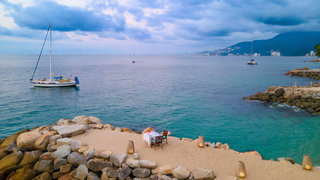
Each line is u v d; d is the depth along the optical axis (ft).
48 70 347.77
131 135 47.52
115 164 34.58
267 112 99.35
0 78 229.25
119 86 183.73
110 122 86.33
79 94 147.95
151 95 142.31
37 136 42.16
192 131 75.10
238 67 465.88
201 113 97.81
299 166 33.88
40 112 102.58
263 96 124.47
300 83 200.85
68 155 37.01
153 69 404.77
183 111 101.24
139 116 93.76
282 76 263.90
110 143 42.65
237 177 30.71
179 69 406.21
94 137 45.91
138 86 183.73
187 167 33.45
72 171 36.06
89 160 35.37
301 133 71.61
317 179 29.96
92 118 60.59
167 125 81.92
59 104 118.42
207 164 34.55
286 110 102.78
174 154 37.91
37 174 36.11
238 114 96.12
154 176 31.45
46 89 167.94
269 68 421.18
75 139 44.52
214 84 195.31
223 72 331.57
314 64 538.06
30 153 38.83
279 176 30.96
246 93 150.10
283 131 73.92
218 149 40.24
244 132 73.46
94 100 128.16
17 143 41.37
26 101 125.70
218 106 111.34
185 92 153.79
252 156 37.32
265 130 75.05
